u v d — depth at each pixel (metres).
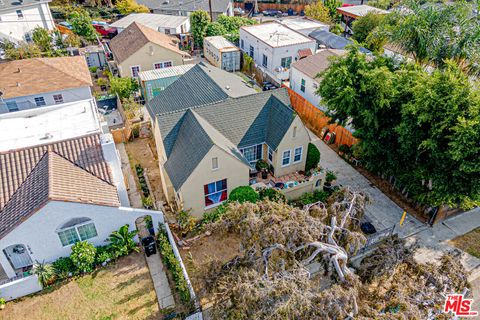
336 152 30.94
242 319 13.28
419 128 21.19
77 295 18.53
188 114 24.20
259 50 44.09
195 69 31.27
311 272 19.55
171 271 19.09
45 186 18.59
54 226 18.52
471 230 23.34
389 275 16.28
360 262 19.78
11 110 33.31
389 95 22.69
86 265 19.39
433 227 23.47
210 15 56.22
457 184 20.31
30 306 17.98
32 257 18.95
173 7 63.66
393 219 23.97
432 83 20.38
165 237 20.39
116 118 35.09
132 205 24.84
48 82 34.03
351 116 25.66
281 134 24.44
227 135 24.72
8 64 34.81
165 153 23.70
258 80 43.62
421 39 28.02
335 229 17.08
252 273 14.32
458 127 18.64
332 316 13.70
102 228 20.08
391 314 14.02
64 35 53.03
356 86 24.45
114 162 21.91
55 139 22.73
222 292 15.19
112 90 37.22
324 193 25.12
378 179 27.61
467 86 19.30
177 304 17.66
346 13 59.06
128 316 17.55
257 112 25.95
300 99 35.34
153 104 30.14
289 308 12.98
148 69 42.66
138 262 20.38
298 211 16.98
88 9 68.06
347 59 25.23
